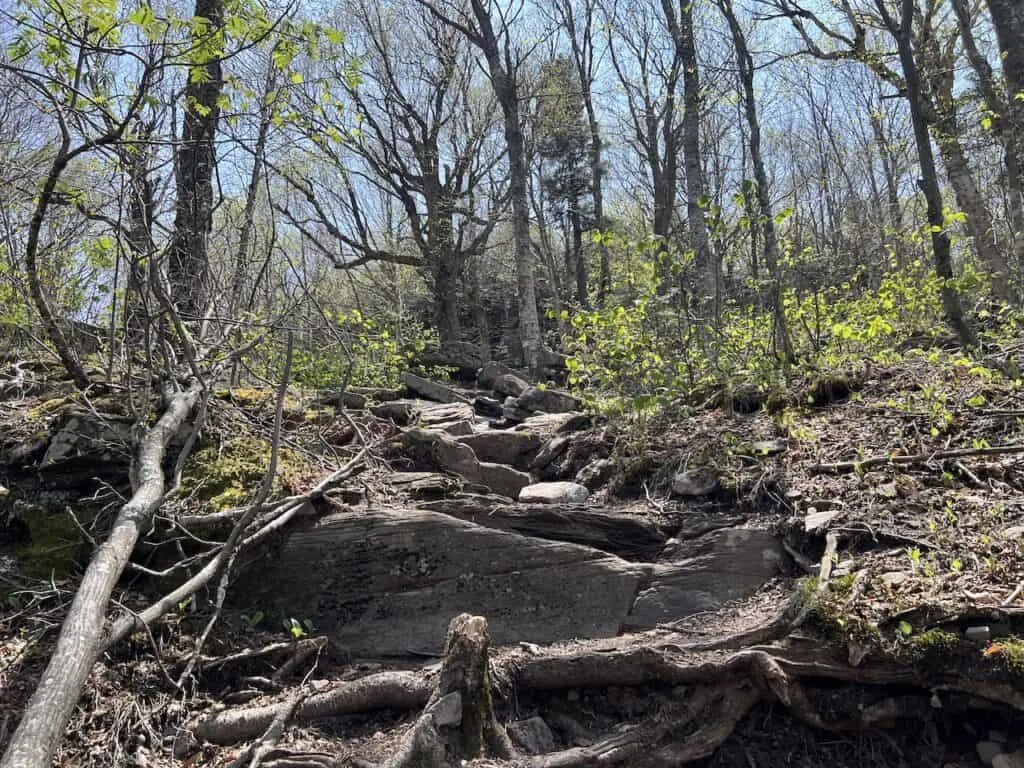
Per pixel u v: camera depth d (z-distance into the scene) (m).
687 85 10.68
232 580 4.20
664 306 6.32
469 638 3.22
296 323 6.78
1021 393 4.81
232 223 6.53
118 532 3.52
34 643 3.60
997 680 2.83
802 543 3.96
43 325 5.02
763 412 5.49
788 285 7.67
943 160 10.46
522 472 5.63
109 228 4.99
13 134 6.12
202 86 5.88
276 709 3.48
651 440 5.37
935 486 4.09
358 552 4.29
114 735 3.32
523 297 12.88
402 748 3.08
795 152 25.28
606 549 4.36
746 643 3.31
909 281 7.57
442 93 21.41
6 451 4.65
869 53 11.00
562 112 23.25
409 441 5.60
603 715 3.37
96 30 4.03
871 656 3.04
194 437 4.48
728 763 3.09
